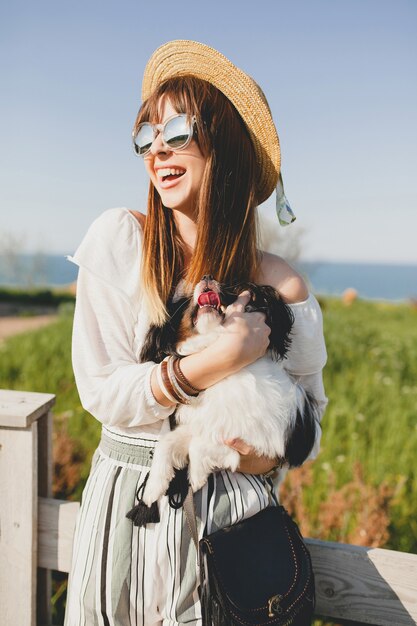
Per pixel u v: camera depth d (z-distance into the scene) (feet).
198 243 6.16
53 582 10.23
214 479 5.79
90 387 5.82
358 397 20.29
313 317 6.41
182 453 5.78
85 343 5.91
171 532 5.45
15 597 7.10
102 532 5.61
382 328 44.27
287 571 5.32
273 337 6.11
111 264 6.07
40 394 7.38
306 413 6.71
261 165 6.61
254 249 6.48
